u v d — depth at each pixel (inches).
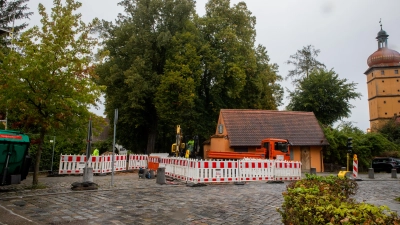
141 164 1048.8
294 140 1360.7
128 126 1499.8
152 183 666.8
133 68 1279.5
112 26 1491.1
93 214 342.3
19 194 472.4
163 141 1720.0
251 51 1612.9
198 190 584.1
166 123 1521.9
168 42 1406.3
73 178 756.0
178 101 1323.8
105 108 1457.9
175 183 677.9
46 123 546.6
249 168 753.0
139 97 1274.6
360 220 144.1
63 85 550.6
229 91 1567.4
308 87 1930.4
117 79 1347.2
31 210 355.9
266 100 1676.9
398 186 757.3
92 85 601.0
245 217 340.5
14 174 510.6
